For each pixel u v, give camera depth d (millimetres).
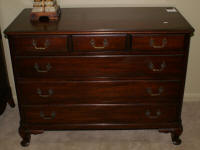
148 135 2576
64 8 2496
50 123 2367
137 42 2025
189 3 2582
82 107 2299
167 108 2305
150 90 2225
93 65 2119
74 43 2027
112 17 2238
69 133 2609
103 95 2250
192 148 2432
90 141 2516
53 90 2225
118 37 2008
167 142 2498
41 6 2174
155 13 2336
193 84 2949
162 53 2078
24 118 2346
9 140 2537
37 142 2514
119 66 2125
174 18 2211
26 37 2012
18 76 2166
